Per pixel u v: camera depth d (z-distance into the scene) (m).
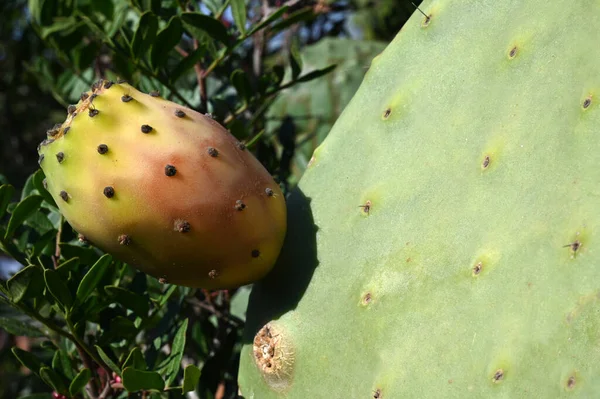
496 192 0.39
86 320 0.45
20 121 0.86
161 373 0.43
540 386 0.36
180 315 0.51
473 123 0.41
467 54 0.42
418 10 0.44
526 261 0.38
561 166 0.38
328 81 0.68
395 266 0.40
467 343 0.38
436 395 0.38
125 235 0.39
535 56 0.40
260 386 0.42
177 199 0.39
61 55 0.58
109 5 0.56
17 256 0.46
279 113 0.67
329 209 0.43
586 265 0.36
